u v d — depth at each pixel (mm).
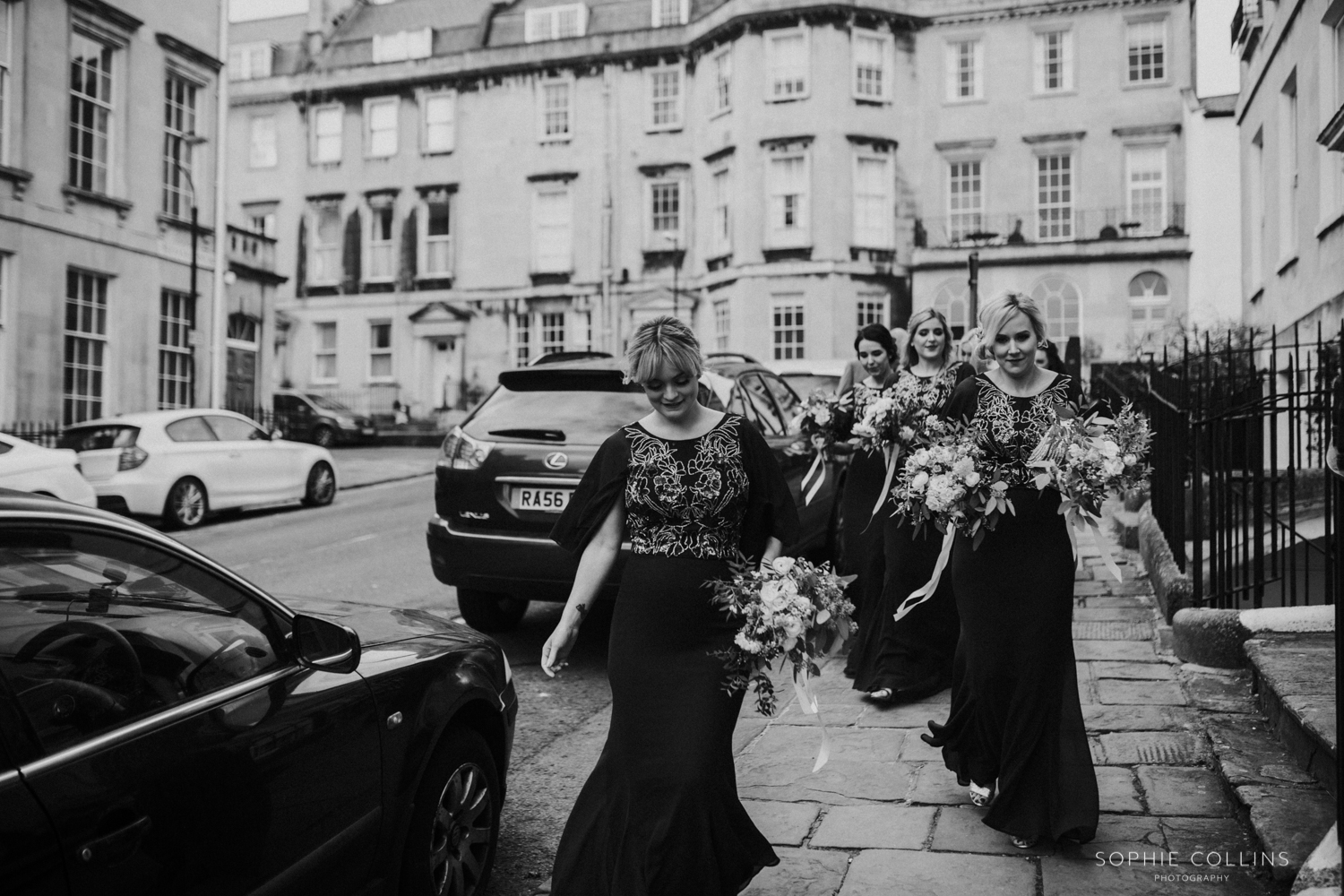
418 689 3361
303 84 36125
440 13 37406
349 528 13820
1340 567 2982
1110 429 3785
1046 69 30016
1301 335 12664
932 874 3639
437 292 34938
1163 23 29219
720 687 3125
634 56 32719
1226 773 4172
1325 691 4348
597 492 3314
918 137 30422
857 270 29531
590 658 6961
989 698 3871
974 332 6375
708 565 3215
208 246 20938
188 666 2662
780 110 29688
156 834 2342
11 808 2059
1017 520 3854
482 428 6855
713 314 31625
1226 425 6539
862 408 5945
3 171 16156
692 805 2955
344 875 2943
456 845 3486
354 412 34906
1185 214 28797
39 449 10820
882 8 29828
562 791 4648
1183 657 5762
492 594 7426
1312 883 2912
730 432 3275
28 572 2365
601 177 33188
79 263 17766
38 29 16859
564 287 33562
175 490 13680
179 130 20391
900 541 5562
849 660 6035
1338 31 11305
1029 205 30016
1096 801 3711
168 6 19719
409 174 35219
